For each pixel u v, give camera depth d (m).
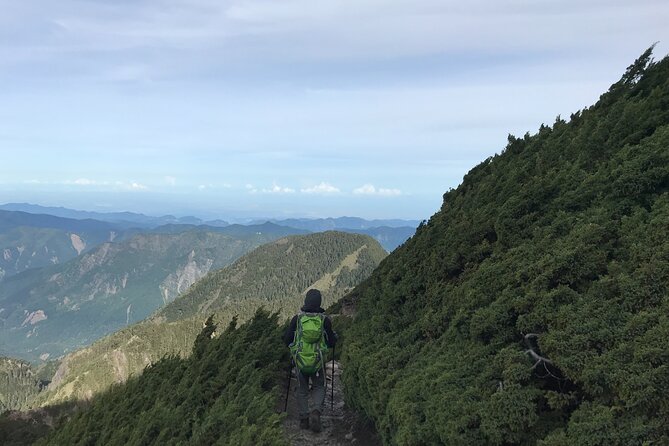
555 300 3.99
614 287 3.82
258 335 8.88
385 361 5.42
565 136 7.54
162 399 6.95
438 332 5.38
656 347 2.97
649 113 5.80
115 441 6.59
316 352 6.02
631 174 4.82
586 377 3.17
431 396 4.00
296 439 5.87
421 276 6.86
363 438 5.73
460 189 10.43
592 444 2.84
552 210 5.58
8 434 27.05
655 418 2.79
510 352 3.82
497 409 3.41
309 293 6.49
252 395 5.69
